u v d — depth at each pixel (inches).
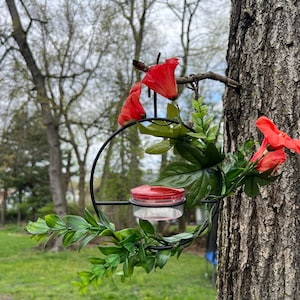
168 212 39.4
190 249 407.5
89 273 38.9
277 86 56.3
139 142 408.2
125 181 442.6
